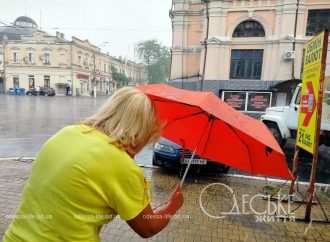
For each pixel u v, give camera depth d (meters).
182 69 20.27
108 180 1.00
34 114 15.73
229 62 17.66
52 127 11.23
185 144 1.87
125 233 3.24
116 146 1.04
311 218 3.79
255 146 1.52
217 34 17.52
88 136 1.06
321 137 6.87
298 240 3.27
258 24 17.11
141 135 1.10
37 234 1.03
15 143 8.16
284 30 16.19
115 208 1.04
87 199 0.99
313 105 3.62
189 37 20.06
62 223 1.00
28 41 44.91
